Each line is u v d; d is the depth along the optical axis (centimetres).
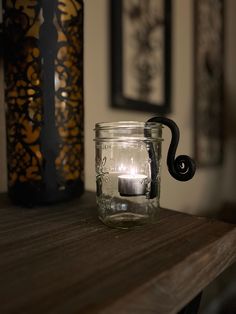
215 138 121
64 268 23
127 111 79
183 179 33
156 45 87
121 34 74
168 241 29
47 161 41
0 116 51
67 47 42
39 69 40
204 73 111
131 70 78
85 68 67
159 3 87
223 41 123
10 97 42
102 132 35
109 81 74
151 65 85
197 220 37
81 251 27
